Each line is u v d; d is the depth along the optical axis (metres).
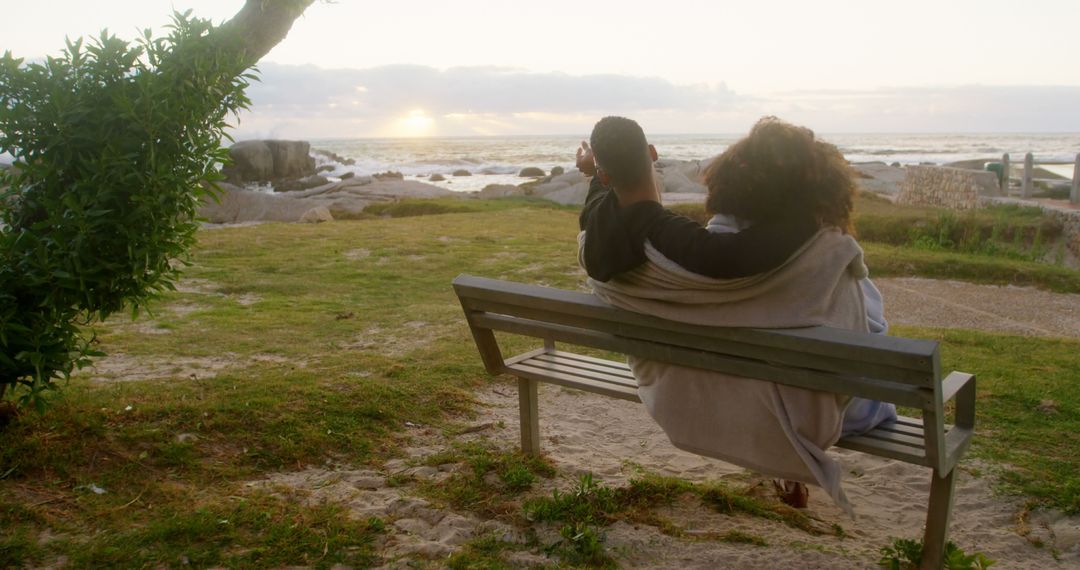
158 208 3.69
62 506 3.18
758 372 2.86
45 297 3.54
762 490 3.90
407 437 4.35
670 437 3.18
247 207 27.56
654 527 3.29
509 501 3.54
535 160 106.62
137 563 2.79
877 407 3.07
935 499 2.93
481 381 5.50
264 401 4.45
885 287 12.23
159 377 5.28
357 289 9.66
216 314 7.80
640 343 3.17
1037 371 6.11
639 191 2.92
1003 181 26.14
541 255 12.61
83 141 3.62
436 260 11.99
